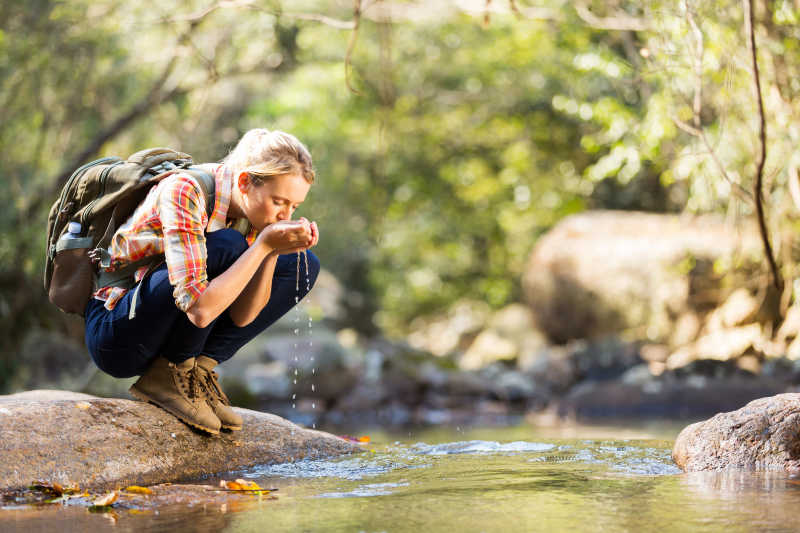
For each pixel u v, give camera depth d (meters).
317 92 14.68
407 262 19.72
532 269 13.45
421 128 16.33
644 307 11.97
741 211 7.84
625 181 8.86
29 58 9.09
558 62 13.47
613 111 8.38
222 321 3.53
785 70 6.06
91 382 9.38
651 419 8.23
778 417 3.46
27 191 9.52
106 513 2.70
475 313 19.34
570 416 9.29
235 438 3.77
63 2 9.19
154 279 3.19
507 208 17.66
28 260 9.28
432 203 17.97
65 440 3.26
